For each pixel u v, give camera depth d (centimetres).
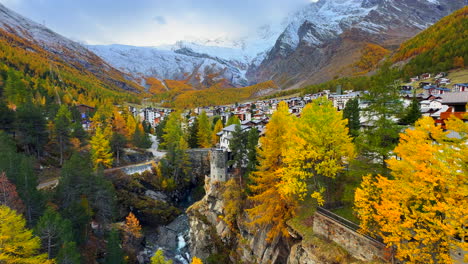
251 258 3300
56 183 4741
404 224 1402
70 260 2552
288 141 2555
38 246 2317
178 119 10688
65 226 2761
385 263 1712
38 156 5403
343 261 1959
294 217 2669
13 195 2805
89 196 4059
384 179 1656
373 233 1822
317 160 2491
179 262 4291
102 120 8656
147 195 5875
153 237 5094
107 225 4353
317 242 2191
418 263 1504
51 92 12681
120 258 3319
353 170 2525
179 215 5819
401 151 1678
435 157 1427
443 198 1405
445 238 1330
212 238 4150
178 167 6731
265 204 3008
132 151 7719
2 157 3188
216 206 4450
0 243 2067
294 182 2333
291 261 2464
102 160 5991
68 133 5878
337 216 2092
